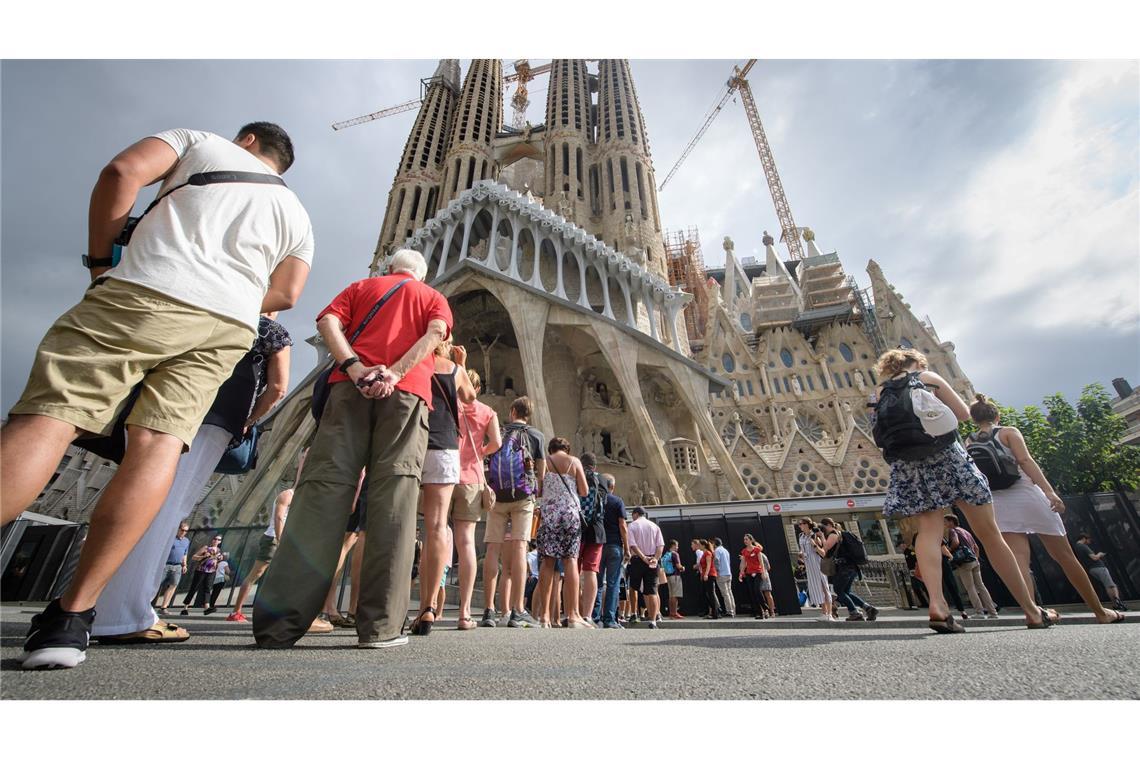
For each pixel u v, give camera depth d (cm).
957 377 5938
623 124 5934
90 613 176
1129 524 1415
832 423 5631
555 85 6544
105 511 175
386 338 303
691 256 9138
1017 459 534
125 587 281
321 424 286
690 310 8669
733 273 8500
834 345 6469
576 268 4316
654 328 4203
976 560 930
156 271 193
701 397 3800
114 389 174
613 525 769
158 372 194
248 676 153
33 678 145
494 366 4259
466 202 3997
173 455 190
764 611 1381
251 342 224
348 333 313
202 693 136
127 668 160
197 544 1678
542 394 3322
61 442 161
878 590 2184
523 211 3875
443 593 509
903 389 420
